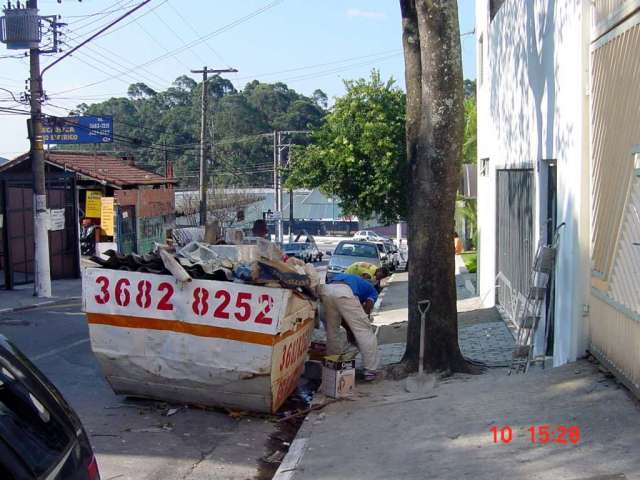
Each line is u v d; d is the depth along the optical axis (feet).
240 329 24.57
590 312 25.31
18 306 56.90
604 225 23.53
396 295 74.54
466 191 78.38
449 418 22.89
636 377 20.42
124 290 25.79
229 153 212.43
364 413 25.34
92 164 101.71
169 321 25.36
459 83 29.14
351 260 80.53
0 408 10.17
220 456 22.34
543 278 28.96
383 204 102.06
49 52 63.26
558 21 28.81
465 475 17.90
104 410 26.68
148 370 25.86
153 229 108.06
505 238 44.91
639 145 20.29
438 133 29.09
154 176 110.93
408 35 31.45
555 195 31.37
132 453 22.26
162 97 220.84
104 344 26.13
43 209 63.46
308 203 279.69
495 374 29.66
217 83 223.10
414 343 30.19
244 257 28.48
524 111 36.78
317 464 20.43
